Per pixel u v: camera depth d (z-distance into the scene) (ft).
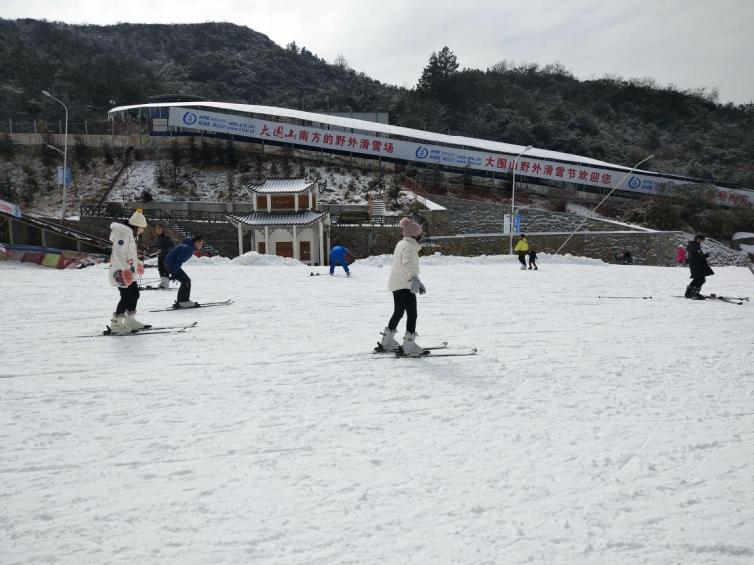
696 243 44.32
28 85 277.03
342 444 13.70
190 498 10.93
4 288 45.14
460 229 166.50
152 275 57.82
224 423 15.14
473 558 9.02
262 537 9.57
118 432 14.44
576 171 193.06
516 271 73.72
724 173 316.81
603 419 15.67
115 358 22.68
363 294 44.32
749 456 13.16
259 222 123.24
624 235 149.07
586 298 44.34
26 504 10.67
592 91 452.35
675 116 427.74
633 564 8.89
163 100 296.51
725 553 9.24
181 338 26.78
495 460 12.80
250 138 189.37
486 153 189.88
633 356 23.61
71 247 86.63
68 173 133.49
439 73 363.56
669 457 13.05
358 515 10.31
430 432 14.57
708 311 37.47
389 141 188.34
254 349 24.49
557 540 9.55
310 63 507.71
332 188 174.29
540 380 19.69
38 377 19.77
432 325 31.24
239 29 559.79
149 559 8.94
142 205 157.17
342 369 21.08
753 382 19.62
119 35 532.32
